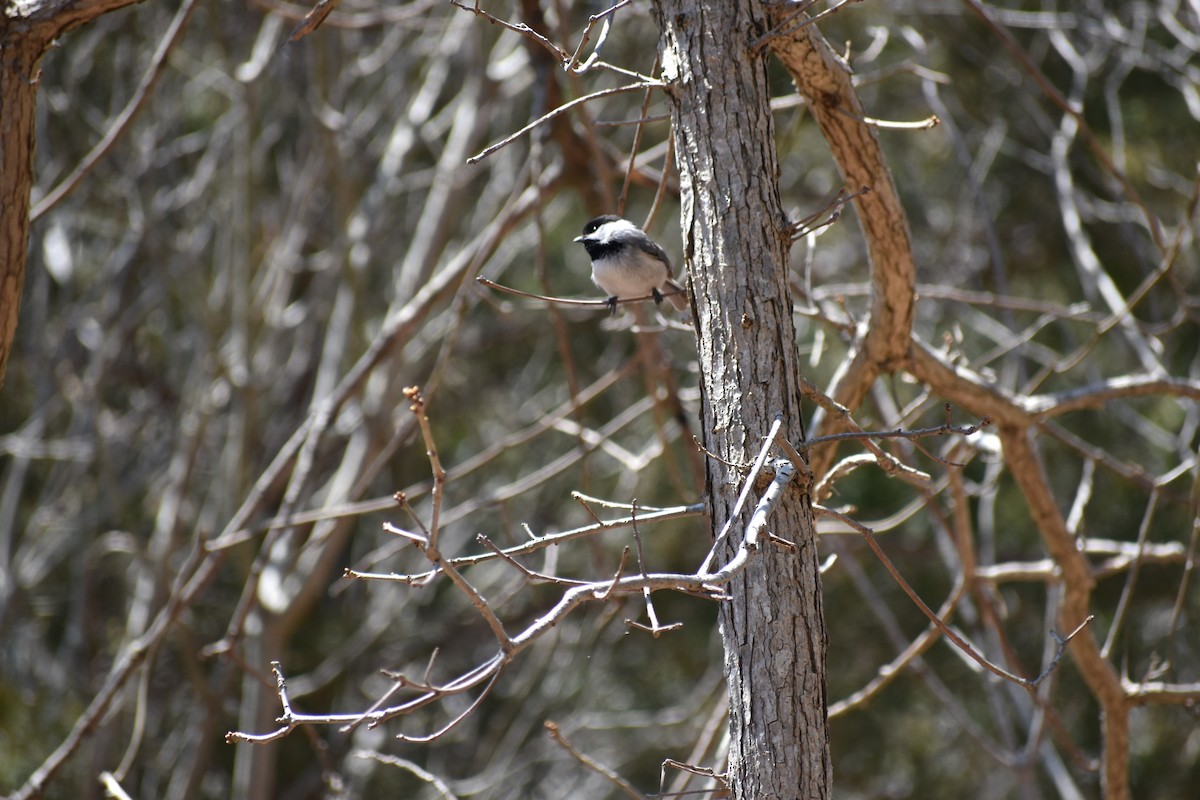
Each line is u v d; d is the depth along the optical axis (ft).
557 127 30.91
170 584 48.29
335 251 50.70
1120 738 25.27
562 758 57.26
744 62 15.74
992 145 41.06
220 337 54.08
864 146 19.58
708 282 15.25
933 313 50.52
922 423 45.68
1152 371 27.96
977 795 49.52
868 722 50.65
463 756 61.62
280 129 53.47
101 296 58.13
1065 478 48.06
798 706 13.96
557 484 60.49
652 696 58.29
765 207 15.37
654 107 50.65
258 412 55.93
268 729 43.39
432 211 47.34
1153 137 47.98
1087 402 24.80
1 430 57.16
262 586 44.06
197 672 45.06
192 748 53.21
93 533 57.21
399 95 56.24
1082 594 25.67
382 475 62.85
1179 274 45.73
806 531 14.57
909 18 49.14
